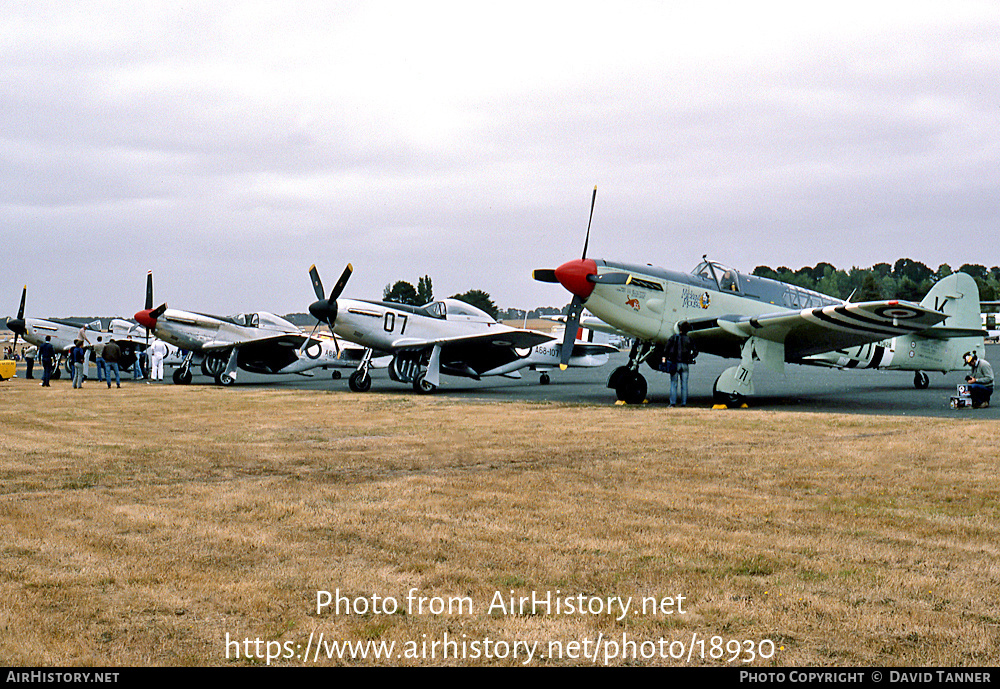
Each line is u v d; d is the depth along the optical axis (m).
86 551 4.90
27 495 6.51
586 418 12.25
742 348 14.80
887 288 104.00
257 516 5.78
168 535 5.27
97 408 14.81
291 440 10.00
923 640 3.62
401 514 5.84
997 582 4.30
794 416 12.16
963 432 9.70
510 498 6.36
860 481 6.93
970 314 20.17
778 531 5.34
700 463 7.90
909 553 4.82
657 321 14.91
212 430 11.23
